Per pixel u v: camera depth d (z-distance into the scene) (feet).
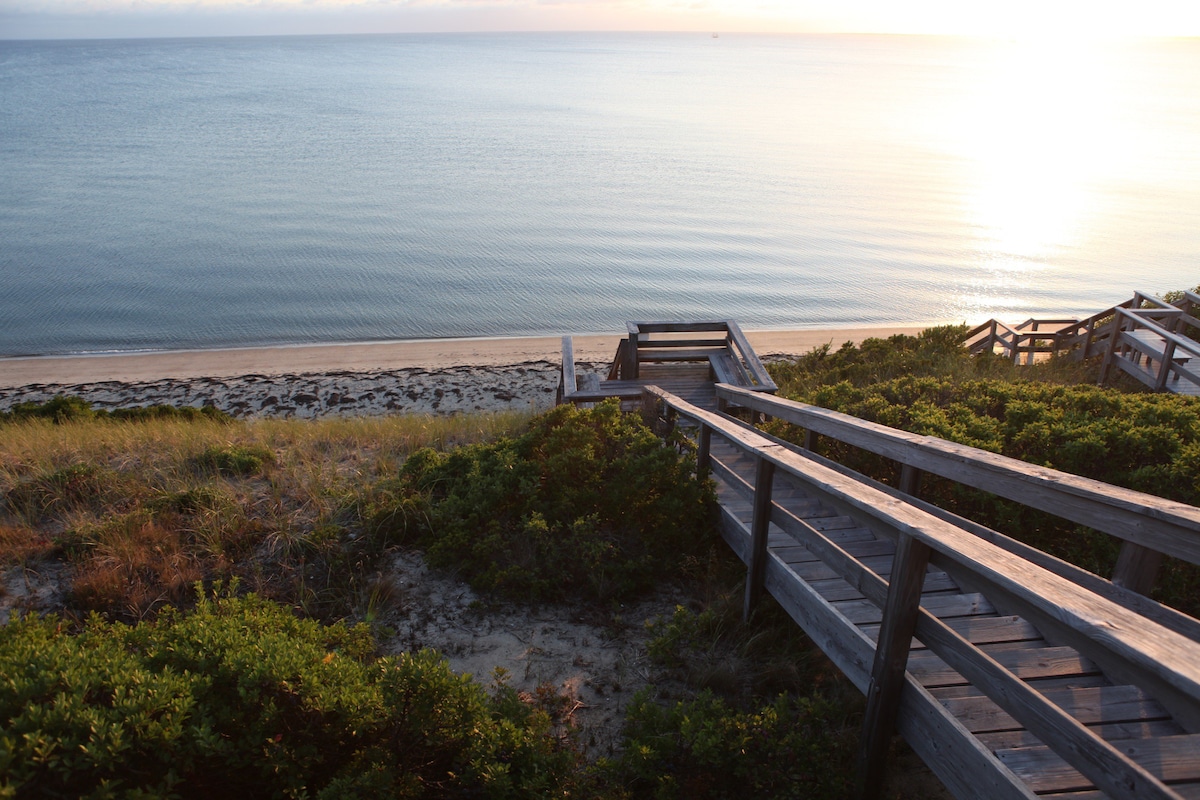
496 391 64.69
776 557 14.56
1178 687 6.02
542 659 14.66
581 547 17.44
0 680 8.95
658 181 201.77
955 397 25.76
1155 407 21.36
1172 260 123.13
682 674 14.19
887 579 13.66
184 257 126.31
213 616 12.31
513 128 315.99
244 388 66.59
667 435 25.48
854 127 326.03
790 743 11.41
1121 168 220.23
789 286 111.65
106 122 328.29
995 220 154.81
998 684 8.63
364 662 14.16
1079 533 16.03
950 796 11.10
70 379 71.05
